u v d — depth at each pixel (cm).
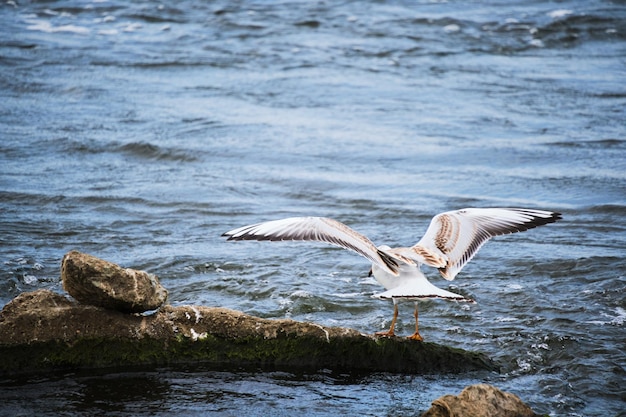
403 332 1112
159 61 2936
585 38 3344
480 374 994
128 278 966
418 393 935
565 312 1166
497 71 2931
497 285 1283
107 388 921
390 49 3156
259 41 3231
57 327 959
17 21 3362
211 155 2036
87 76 2733
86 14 3506
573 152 2084
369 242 855
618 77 2866
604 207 1677
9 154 1973
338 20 3503
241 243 1474
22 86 2584
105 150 2047
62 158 1973
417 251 876
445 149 2122
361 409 890
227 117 2358
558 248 1451
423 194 1791
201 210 1658
